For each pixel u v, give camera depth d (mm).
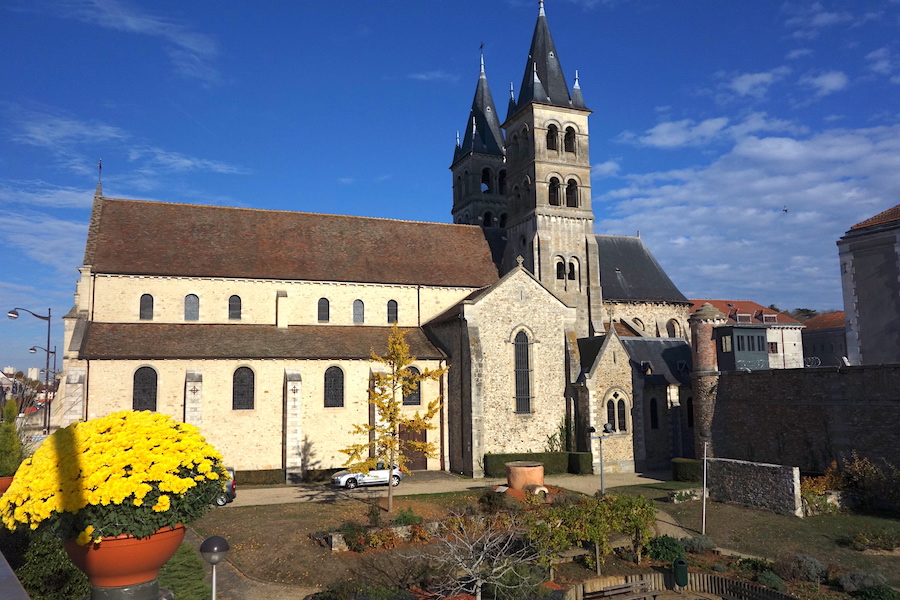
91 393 35844
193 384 37000
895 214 41156
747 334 42188
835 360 77562
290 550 24484
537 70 52219
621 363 44031
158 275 40875
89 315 39000
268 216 48406
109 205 44250
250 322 42938
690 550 25375
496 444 41875
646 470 43969
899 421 30250
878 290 40625
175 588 19172
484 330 42375
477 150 61469
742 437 38188
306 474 39156
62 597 15250
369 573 22719
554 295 44906
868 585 20672
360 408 41375
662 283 58531
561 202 50719
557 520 23156
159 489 9523
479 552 21641
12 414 23812
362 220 51469
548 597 20141
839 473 31938
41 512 9023
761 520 28938
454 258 51625
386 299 46781
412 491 35625
